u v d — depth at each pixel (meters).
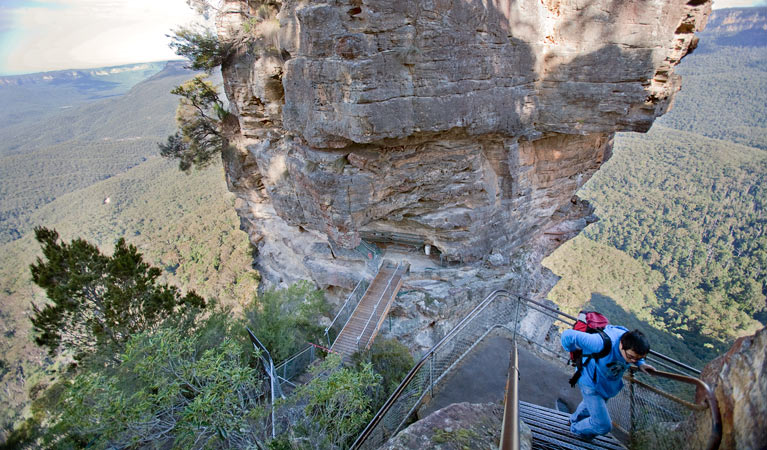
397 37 15.47
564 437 5.48
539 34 18.64
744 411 2.77
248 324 20.03
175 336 8.73
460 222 22.66
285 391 16.75
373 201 20.12
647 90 18.56
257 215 31.05
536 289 28.14
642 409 4.98
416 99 16.56
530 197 24.38
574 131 20.11
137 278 19.25
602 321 5.15
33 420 16.56
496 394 7.86
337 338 19.95
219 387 7.54
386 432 7.38
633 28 17.64
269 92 24.36
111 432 7.42
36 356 60.72
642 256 111.12
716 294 90.06
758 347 2.97
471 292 24.31
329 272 26.25
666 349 69.62
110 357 16.94
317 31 15.97
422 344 24.23
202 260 73.38
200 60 25.11
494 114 18.64
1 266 102.38
